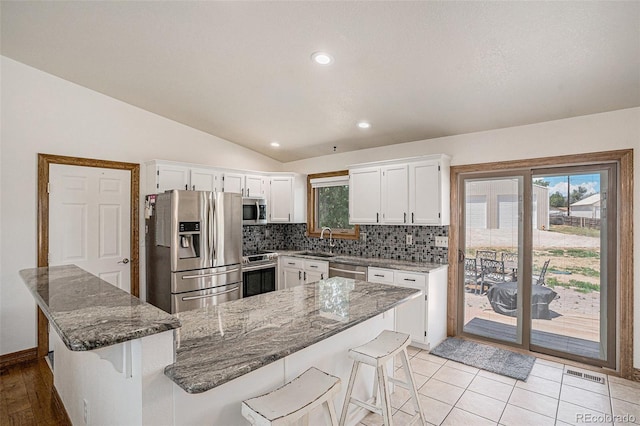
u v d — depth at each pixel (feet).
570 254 10.66
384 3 6.23
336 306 6.78
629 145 9.37
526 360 10.61
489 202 12.13
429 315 11.35
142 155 13.07
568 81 8.29
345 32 7.20
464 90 9.18
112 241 12.31
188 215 11.93
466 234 12.64
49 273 7.15
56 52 9.44
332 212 16.84
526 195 11.37
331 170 16.67
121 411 4.55
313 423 6.13
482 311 12.31
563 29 6.42
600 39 6.62
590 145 9.95
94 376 5.80
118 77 10.65
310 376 5.30
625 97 8.82
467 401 8.33
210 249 12.51
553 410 7.95
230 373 3.94
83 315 4.26
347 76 9.10
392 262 13.14
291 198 16.80
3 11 7.56
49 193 10.95
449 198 12.60
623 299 9.47
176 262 11.62
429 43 7.26
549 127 10.66
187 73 9.89
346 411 6.48
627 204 9.37
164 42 8.38
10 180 10.28
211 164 15.25
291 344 4.83
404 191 12.87
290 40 7.71
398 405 8.16
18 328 10.40
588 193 10.36
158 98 11.91
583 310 10.45
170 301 11.61
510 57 7.48
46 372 9.80
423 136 13.07
